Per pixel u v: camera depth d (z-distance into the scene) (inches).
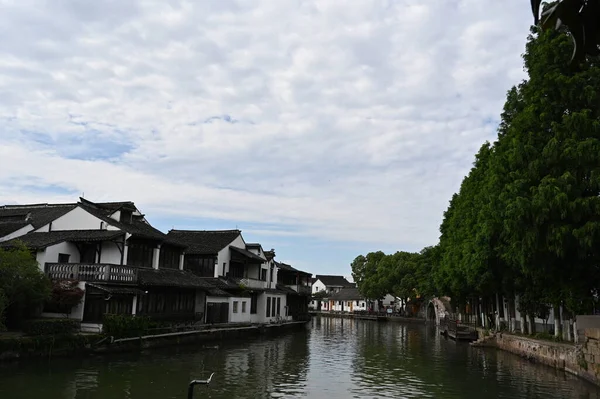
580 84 863.7
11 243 1219.9
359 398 768.9
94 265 1197.7
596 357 842.2
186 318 1524.4
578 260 853.8
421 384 900.0
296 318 2519.7
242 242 2118.6
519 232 865.5
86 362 963.3
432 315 3486.7
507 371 1064.2
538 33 978.7
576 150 798.5
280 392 797.2
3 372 816.9
